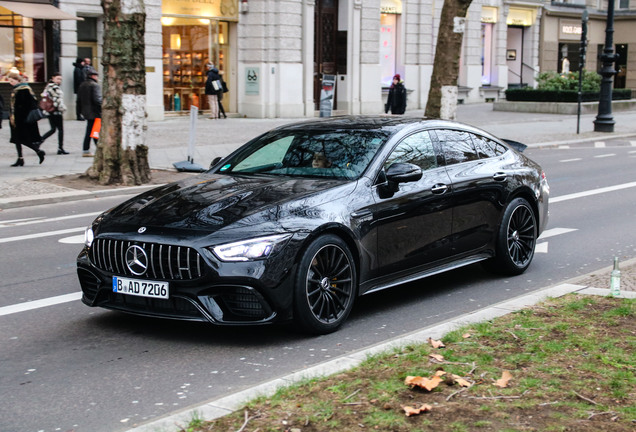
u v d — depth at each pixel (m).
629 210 11.84
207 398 4.67
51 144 20.16
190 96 28.69
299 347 5.61
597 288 6.59
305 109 30.39
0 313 6.57
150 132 23.28
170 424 3.92
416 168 6.32
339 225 5.86
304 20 29.80
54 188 13.61
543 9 44.00
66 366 5.26
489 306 6.28
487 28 41.16
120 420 4.35
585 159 19.52
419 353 4.91
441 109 21.34
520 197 7.83
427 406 3.97
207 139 21.81
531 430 3.76
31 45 25.34
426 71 36.50
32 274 8.01
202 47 28.70
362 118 7.34
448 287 7.43
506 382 4.37
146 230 5.61
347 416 3.94
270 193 5.99
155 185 14.32
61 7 25.47
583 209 11.98
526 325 5.48
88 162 17.02
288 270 5.48
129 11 13.92
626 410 3.98
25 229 10.63
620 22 49.56
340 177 6.37
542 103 34.12
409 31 35.59
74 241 9.77
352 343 5.70
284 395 4.23
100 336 5.93
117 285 5.66
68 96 26.00
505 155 7.94
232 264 5.33
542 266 8.27
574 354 4.87
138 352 5.54
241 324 5.39
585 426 3.80
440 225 6.85
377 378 4.47
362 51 32.53
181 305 5.51
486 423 3.84
